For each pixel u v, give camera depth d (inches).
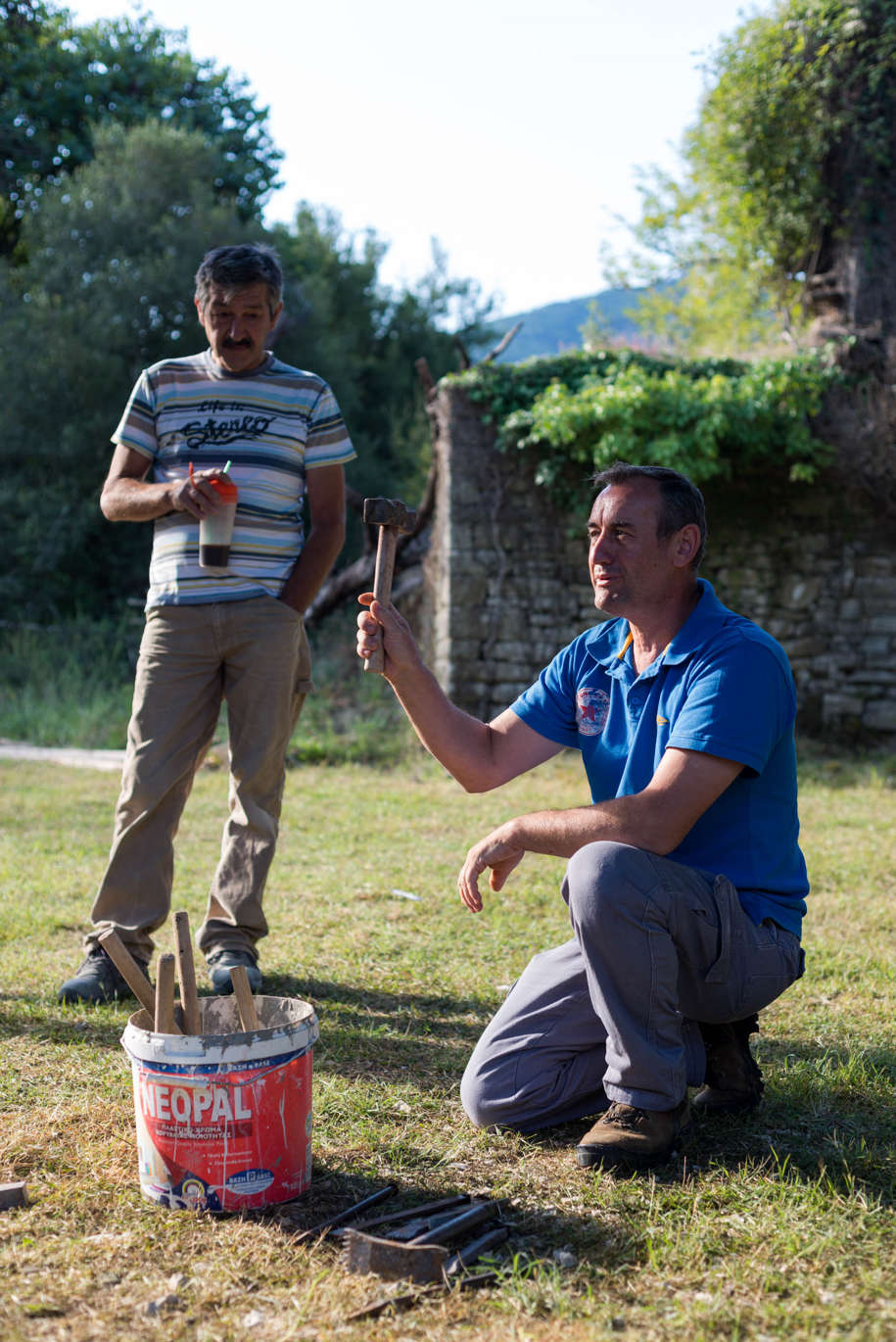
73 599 634.8
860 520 432.5
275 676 145.9
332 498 152.2
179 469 147.0
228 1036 84.7
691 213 632.4
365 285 978.1
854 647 432.8
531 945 165.8
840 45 432.5
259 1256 78.5
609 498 101.8
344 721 434.3
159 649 145.6
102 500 145.5
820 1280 75.5
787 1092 110.7
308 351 772.6
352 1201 88.3
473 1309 72.4
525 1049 101.3
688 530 101.0
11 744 438.9
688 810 93.9
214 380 148.6
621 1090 93.5
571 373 428.8
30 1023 129.5
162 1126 85.5
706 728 94.7
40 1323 69.8
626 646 108.0
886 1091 111.1
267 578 146.6
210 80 844.6
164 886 144.5
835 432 421.4
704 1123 104.6
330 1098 108.0
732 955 96.2
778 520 434.9
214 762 379.2
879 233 441.7
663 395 402.9
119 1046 122.0
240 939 143.9
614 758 107.1
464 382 422.9
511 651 421.4
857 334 426.6
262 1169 86.0
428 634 449.4
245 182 831.1
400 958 158.7
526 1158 96.4
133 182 688.4
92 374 642.2
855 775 370.9
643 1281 75.8
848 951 162.6
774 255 481.4
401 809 298.2
